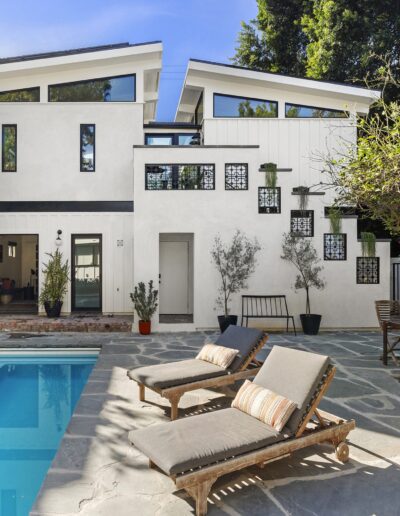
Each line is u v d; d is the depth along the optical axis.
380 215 6.14
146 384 4.73
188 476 2.76
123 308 12.12
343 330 10.73
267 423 3.44
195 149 10.68
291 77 12.55
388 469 3.49
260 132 12.45
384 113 6.12
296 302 10.68
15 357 8.41
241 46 21.56
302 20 18.72
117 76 12.77
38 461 4.02
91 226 12.19
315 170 12.34
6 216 12.07
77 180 12.37
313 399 3.57
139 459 3.63
